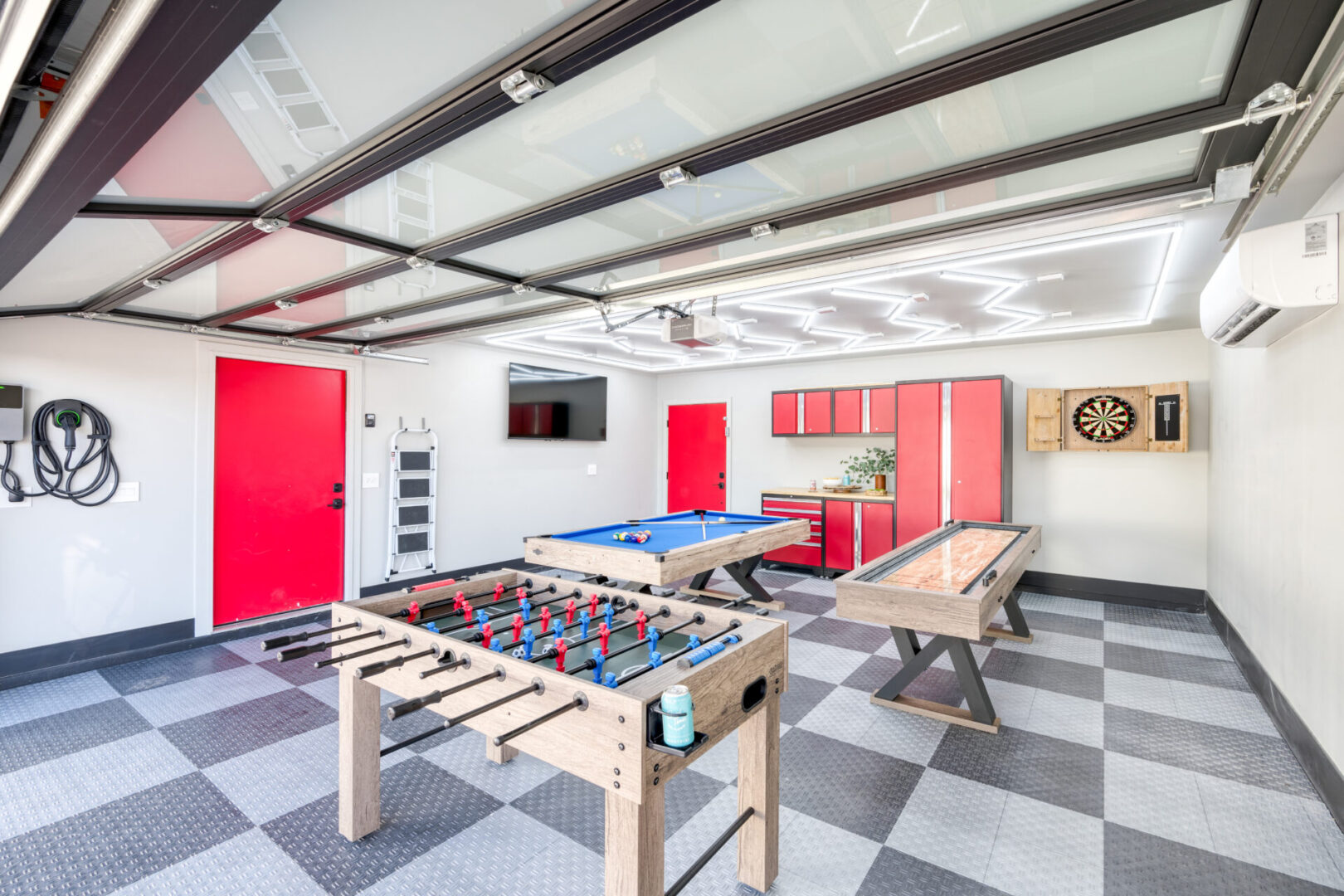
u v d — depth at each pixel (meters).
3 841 2.10
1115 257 3.08
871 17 1.12
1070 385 5.42
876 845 2.07
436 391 5.59
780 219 2.10
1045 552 5.52
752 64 1.27
